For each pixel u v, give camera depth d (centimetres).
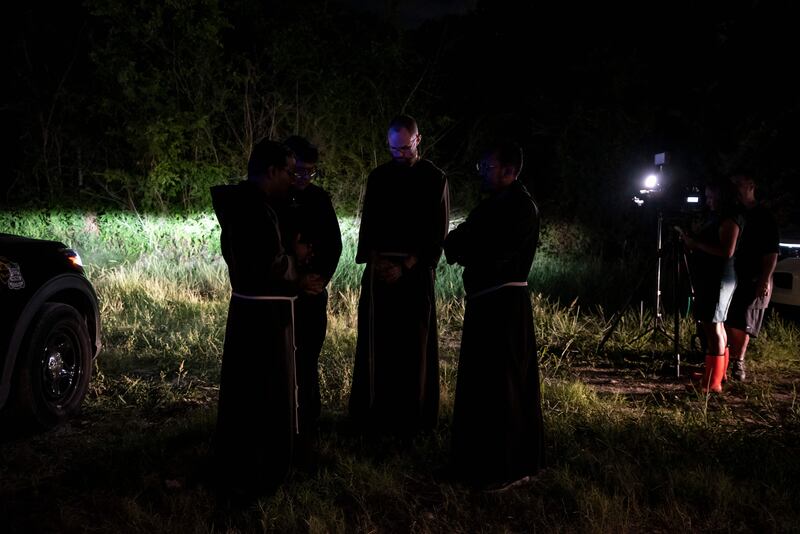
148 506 361
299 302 426
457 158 1461
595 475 404
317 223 428
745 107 1246
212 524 346
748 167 1109
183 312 780
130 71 1143
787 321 770
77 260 507
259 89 1308
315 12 1260
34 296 451
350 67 1290
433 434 460
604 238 1231
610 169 1238
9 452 428
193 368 604
